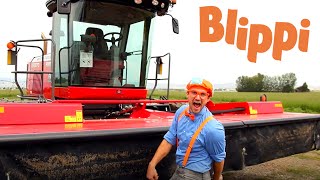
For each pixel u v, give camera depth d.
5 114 3.06
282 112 5.25
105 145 3.02
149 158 3.29
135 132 3.13
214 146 2.75
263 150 4.16
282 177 5.68
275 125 4.30
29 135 2.64
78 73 4.54
